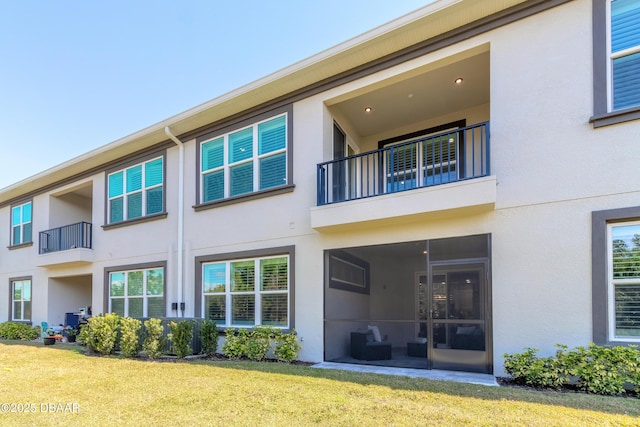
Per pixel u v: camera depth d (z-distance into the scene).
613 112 5.29
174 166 10.13
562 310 5.42
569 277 5.42
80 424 4.00
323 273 7.56
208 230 9.28
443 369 6.34
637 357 4.66
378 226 7.11
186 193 9.80
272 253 8.21
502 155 6.06
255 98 8.59
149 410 4.39
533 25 5.97
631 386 4.81
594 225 5.32
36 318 13.38
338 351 7.41
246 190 8.84
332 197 7.98
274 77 7.95
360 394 4.84
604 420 3.78
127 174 11.29
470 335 6.16
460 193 5.98
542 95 5.84
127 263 10.82
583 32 5.62
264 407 4.41
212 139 9.51
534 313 5.61
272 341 7.76
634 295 5.09
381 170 9.42
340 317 7.62
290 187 8.06
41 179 13.25
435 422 3.83
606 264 5.20
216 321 8.98
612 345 5.02
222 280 9.04
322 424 3.87
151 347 7.82
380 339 7.41
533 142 5.84
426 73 7.32
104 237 11.55
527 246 5.76
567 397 4.57
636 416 3.90
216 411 4.31
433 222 6.62
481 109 8.66
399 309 7.68
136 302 10.56
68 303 13.59
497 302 5.90
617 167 5.26
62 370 6.64
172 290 9.69
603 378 4.73
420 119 9.30
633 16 5.36
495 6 6.09
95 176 12.14
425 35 6.68
